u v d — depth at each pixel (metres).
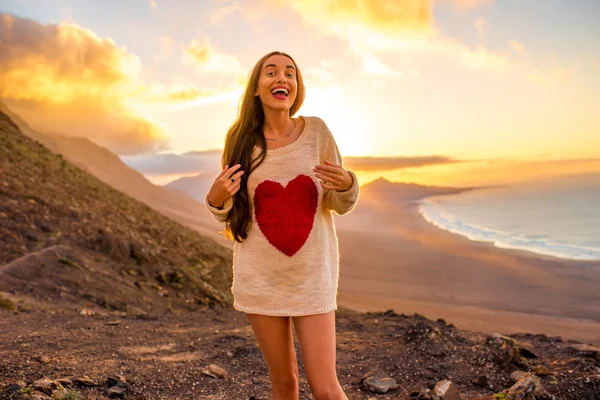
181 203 178.12
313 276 2.69
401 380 4.65
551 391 4.10
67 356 4.81
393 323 6.93
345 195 2.68
